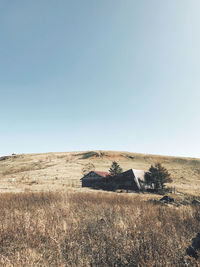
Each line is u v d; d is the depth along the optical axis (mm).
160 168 41656
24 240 5578
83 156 114250
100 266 4105
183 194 33156
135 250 4496
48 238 5738
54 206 10133
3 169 92500
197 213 8969
